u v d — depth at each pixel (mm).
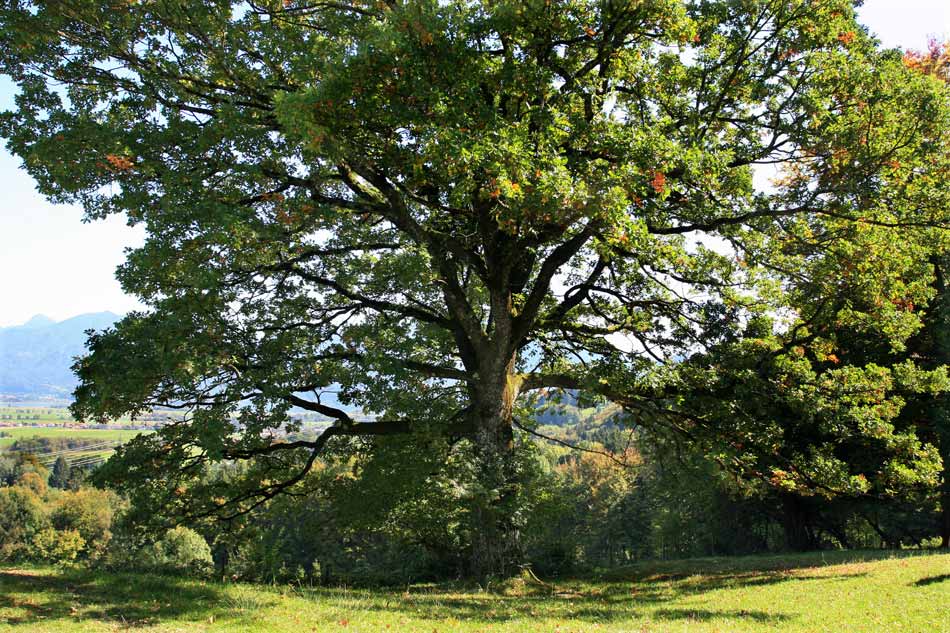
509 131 11703
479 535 15117
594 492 57844
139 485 15156
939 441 20891
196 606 9320
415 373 15617
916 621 9219
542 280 15664
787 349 16797
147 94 13148
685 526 41906
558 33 13328
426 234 14727
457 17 11977
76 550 55344
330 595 11625
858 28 14398
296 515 22172
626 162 12641
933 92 13539
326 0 14047
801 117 14297
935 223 14203
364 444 19531
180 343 12203
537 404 22656
